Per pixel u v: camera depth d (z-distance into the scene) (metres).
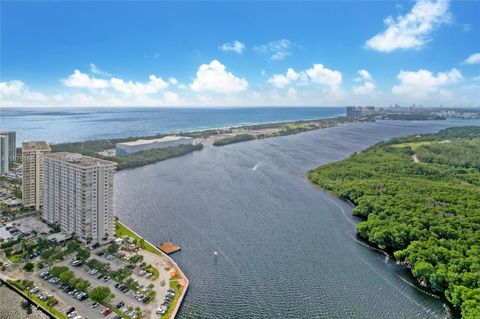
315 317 155.00
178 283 174.75
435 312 159.12
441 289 168.38
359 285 179.12
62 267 179.62
